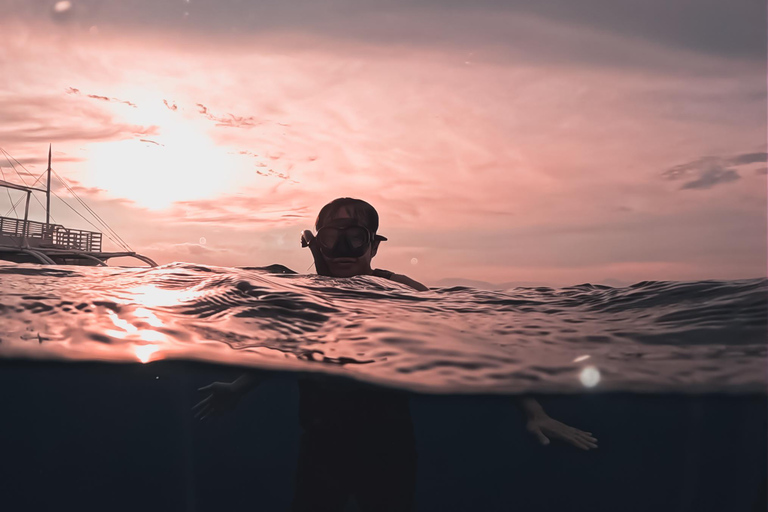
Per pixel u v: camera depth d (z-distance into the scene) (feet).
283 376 6.97
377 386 6.65
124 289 10.77
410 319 9.08
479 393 6.43
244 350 7.26
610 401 8.79
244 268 15.72
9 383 20.99
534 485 57.52
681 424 16.94
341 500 9.07
